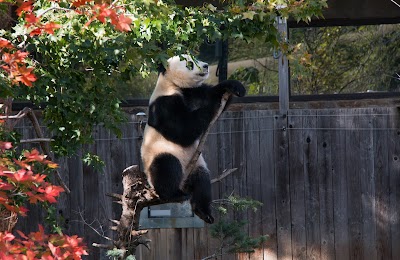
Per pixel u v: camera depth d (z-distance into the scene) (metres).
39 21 7.05
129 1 7.92
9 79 7.59
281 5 8.69
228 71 14.49
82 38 8.35
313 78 14.52
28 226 13.35
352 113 13.45
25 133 13.23
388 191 13.40
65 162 13.50
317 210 13.49
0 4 7.95
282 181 13.52
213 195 13.48
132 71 8.84
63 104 8.98
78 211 13.50
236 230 10.63
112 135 13.49
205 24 8.56
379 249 13.42
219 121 13.52
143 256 13.52
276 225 13.52
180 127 10.02
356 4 14.48
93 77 8.86
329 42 14.56
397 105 13.78
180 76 10.07
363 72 14.52
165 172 9.91
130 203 9.52
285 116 13.49
